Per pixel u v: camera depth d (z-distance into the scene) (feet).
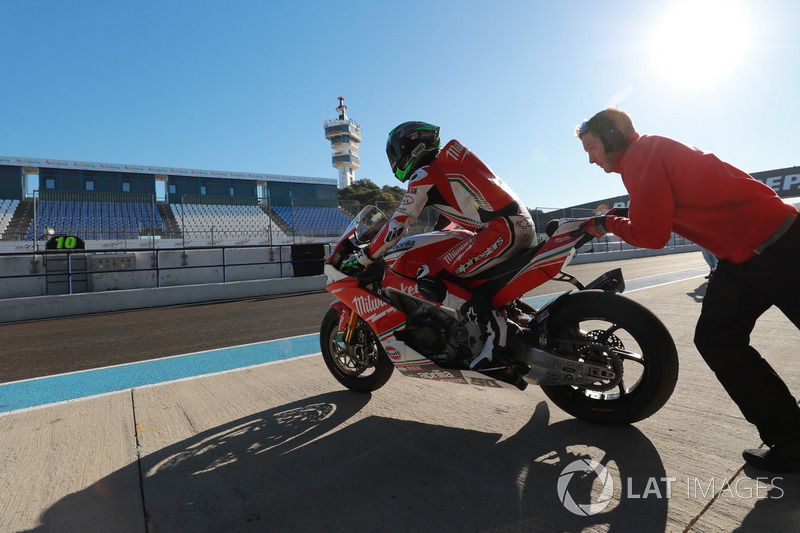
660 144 6.23
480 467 6.58
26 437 8.58
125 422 9.18
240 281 39.83
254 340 17.93
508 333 7.73
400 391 10.23
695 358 11.44
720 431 7.14
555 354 7.40
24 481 6.84
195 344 17.79
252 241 81.97
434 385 10.50
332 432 8.20
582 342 7.48
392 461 6.95
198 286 35.12
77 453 7.77
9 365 15.53
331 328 10.82
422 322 8.73
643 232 6.31
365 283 9.58
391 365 9.84
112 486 6.60
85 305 30.63
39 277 35.14
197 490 6.40
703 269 40.11
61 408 10.21
